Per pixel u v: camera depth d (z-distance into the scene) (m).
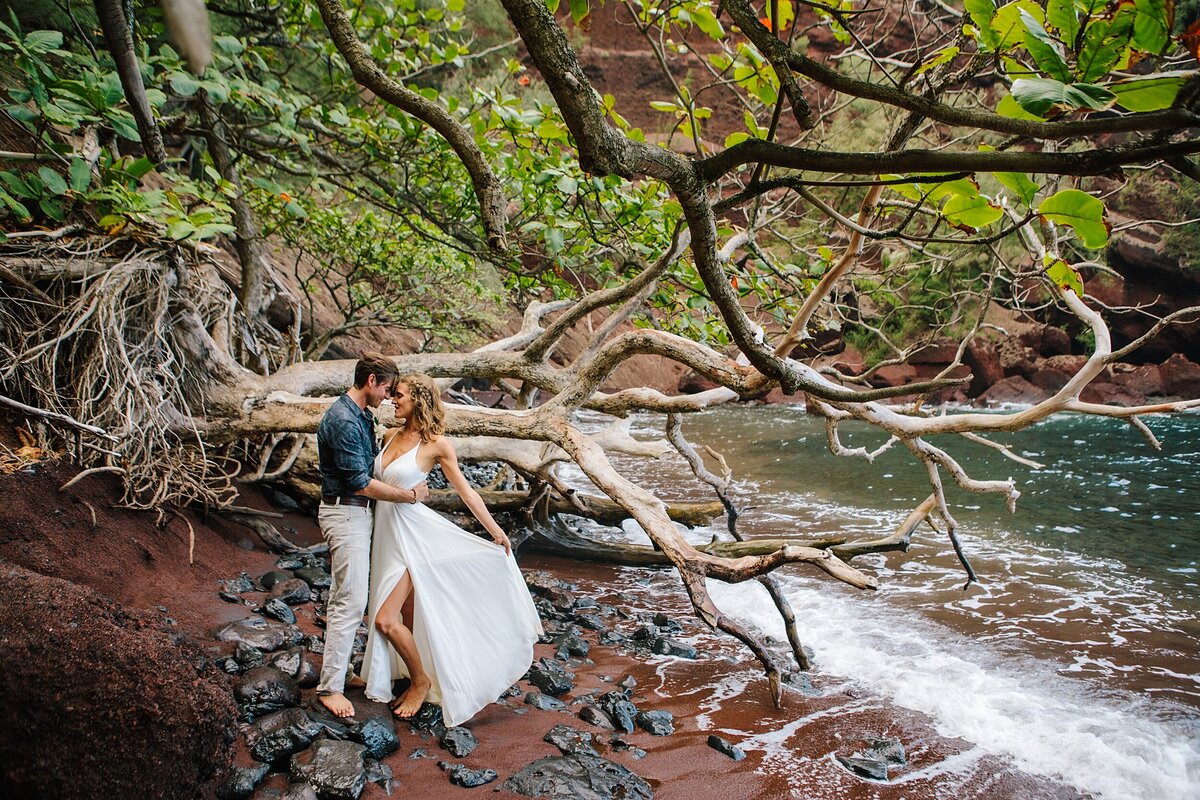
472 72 17.38
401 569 4.04
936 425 5.04
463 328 12.71
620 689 4.77
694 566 4.64
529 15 1.20
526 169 6.65
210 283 6.84
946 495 10.52
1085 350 21.66
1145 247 19.80
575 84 1.22
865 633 5.85
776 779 3.84
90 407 5.12
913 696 4.81
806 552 4.42
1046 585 6.94
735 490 10.87
